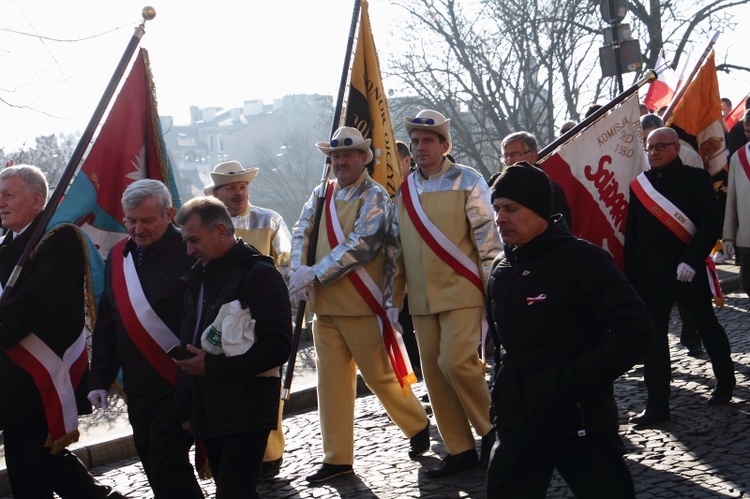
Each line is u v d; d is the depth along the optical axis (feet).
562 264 10.69
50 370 14.76
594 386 10.36
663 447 17.47
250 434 12.34
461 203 17.03
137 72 17.15
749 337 26.45
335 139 17.54
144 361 13.60
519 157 19.19
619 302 10.37
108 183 16.78
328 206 17.92
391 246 17.72
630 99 21.16
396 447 19.25
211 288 12.65
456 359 16.55
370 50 21.11
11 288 14.56
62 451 15.19
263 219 20.35
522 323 10.82
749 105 32.60
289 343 12.36
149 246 13.83
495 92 95.20
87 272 14.98
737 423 18.49
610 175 21.01
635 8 81.00
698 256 18.67
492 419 16.98
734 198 22.29
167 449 13.42
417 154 17.29
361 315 17.48
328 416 17.54
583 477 10.59
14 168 15.17
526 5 89.97
